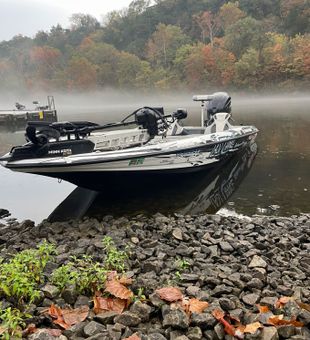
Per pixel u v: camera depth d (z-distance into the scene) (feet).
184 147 20.75
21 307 8.91
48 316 8.48
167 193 21.22
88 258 11.08
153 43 221.05
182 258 12.17
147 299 9.18
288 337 7.81
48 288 9.44
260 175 24.66
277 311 8.72
